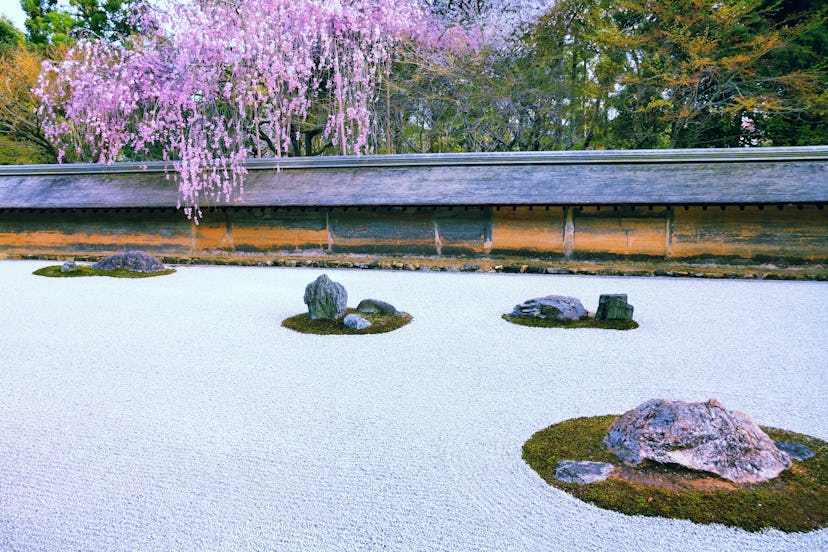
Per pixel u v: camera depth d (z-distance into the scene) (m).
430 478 3.10
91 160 19.06
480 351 5.60
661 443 3.09
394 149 19.17
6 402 4.27
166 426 3.81
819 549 2.44
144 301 8.26
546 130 18.81
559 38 18.41
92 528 2.65
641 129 18.92
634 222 11.36
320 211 12.72
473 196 11.79
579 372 4.93
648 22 19.05
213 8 13.74
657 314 7.26
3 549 2.50
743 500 2.77
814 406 4.09
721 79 17.53
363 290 9.18
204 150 13.53
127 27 23.83
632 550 2.46
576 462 3.15
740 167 11.34
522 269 11.51
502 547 2.49
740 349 5.61
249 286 9.69
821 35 17.78
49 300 8.35
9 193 14.37
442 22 17.83
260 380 4.75
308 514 2.76
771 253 10.82
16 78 21.11
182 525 2.67
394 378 4.79
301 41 14.27
